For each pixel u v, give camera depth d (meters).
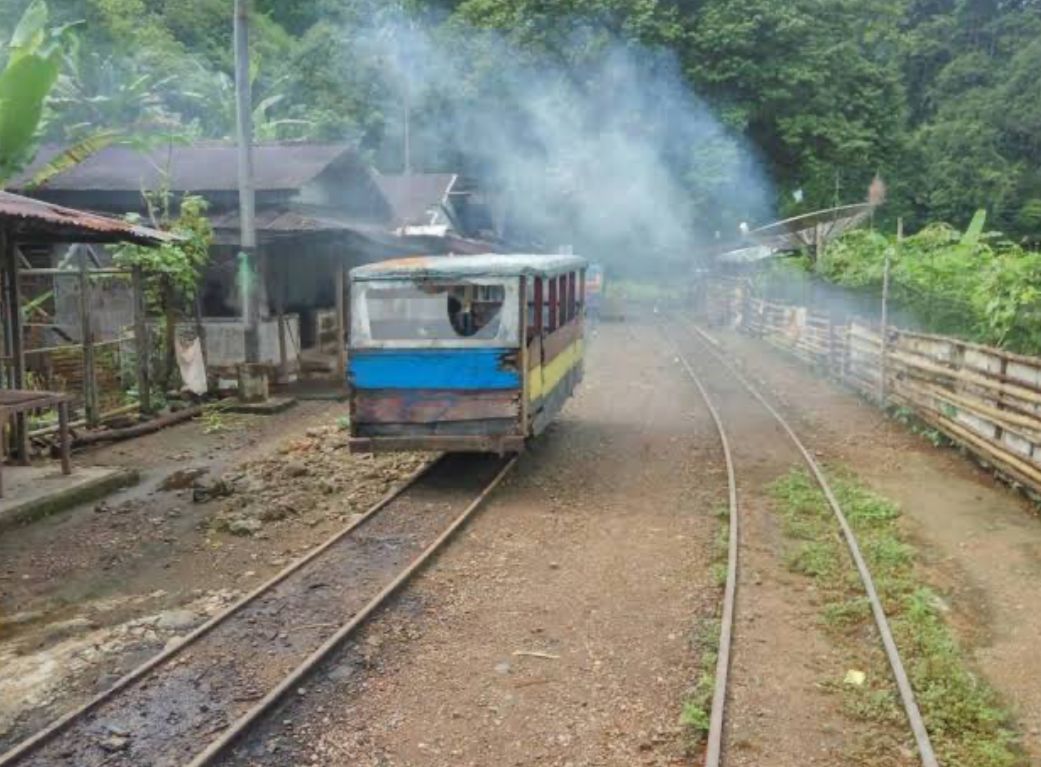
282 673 5.84
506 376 10.30
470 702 5.51
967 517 9.12
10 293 11.21
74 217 10.63
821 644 6.26
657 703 5.48
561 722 5.28
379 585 7.37
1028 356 9.97
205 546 8.47
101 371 15.31
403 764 4.86
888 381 15.28
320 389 17.95
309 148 21.64
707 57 44.81
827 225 26.61
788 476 10.73
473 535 8.71
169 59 38.41
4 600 7.20
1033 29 65.25
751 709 5.38
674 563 7.90
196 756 4.91
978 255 16.27
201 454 12.39
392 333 10.51
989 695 5.50
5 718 5.36
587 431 13.78
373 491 10.25
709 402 16.34
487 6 45.91
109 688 5.64
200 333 16.38
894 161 49.47
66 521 9.25
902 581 7.27
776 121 46.00
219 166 20.58
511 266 10.37
